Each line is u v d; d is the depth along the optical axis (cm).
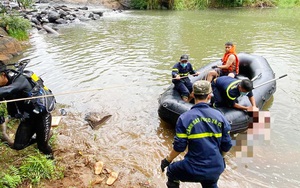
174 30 1259
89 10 1939
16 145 311
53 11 1584
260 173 339
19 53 872
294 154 373
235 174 338
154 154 378
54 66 746
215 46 958
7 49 830
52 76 670
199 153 229
